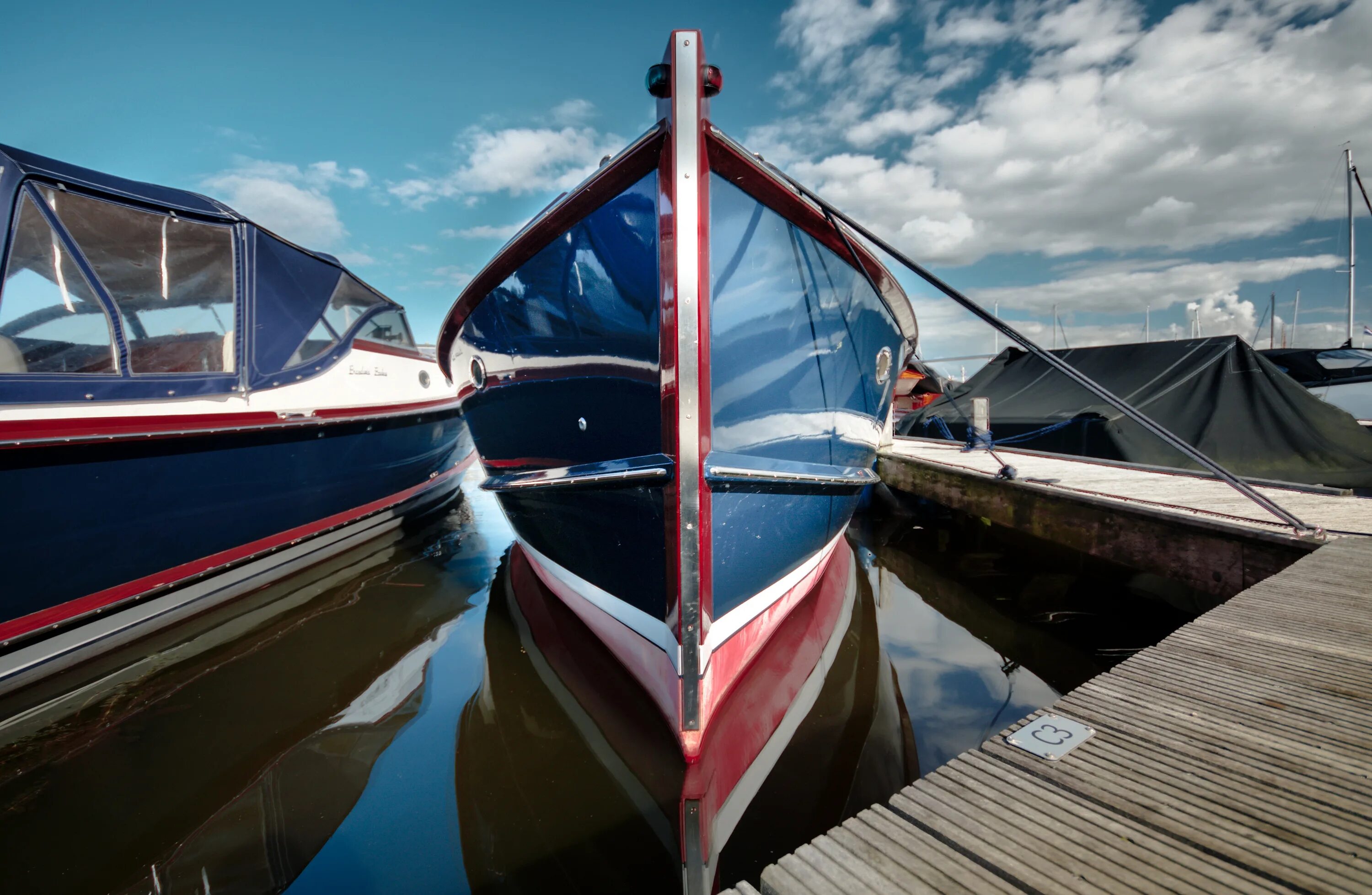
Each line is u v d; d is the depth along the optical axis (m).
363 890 2.11
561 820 2.40
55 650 3.68
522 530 4.15
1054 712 1.95
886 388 4.19
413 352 6.97
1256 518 3.99
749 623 3.21
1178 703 1.97
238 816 2.52
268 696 3.49
